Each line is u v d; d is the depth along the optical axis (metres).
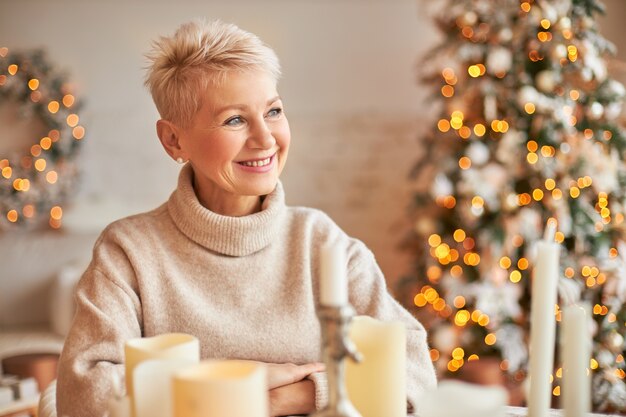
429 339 3.42
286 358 1.32
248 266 1.34
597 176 3.15
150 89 1.35
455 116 3.49
